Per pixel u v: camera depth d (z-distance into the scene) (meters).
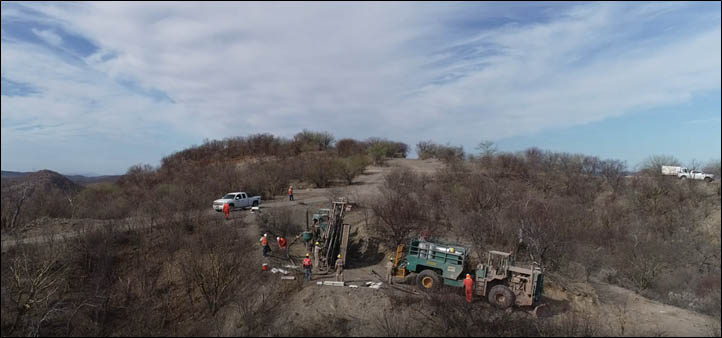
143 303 18.22
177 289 19.08
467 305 16.59
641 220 34.44
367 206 31.59
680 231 32.72
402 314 16.22
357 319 15.88
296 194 40.59
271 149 60.88
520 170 44.66
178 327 16.80
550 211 27.50
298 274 20.38
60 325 16.75
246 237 23.55
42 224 24.33
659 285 23.92
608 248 28.05
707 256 28.11
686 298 21.55
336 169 44.56
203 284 18.09
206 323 16.56
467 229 26.17
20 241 19.98
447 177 40.44
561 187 41.66
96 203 30.20
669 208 37.22
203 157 59.31
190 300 18.05
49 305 17.31
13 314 16.55
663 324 17.08
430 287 18.56
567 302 19.30
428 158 69.44
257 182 39.66
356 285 19.05
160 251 21.64
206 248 20.78
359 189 40.50
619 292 21.86
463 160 58.75
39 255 19.11
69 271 19.12
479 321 15.32
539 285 17.67
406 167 55.75
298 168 47.03
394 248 24.47
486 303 17.50
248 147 61.72
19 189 25.78
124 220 25.39
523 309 17.48
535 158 49.50
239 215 28.80
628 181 44.19
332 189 41.34
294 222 28.20
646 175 45.00
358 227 27.25
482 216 27.55
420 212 26.80
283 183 42.94
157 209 25.88
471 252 23.81
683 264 26.61
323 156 54.59
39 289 17.14
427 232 24.73
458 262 18.77
